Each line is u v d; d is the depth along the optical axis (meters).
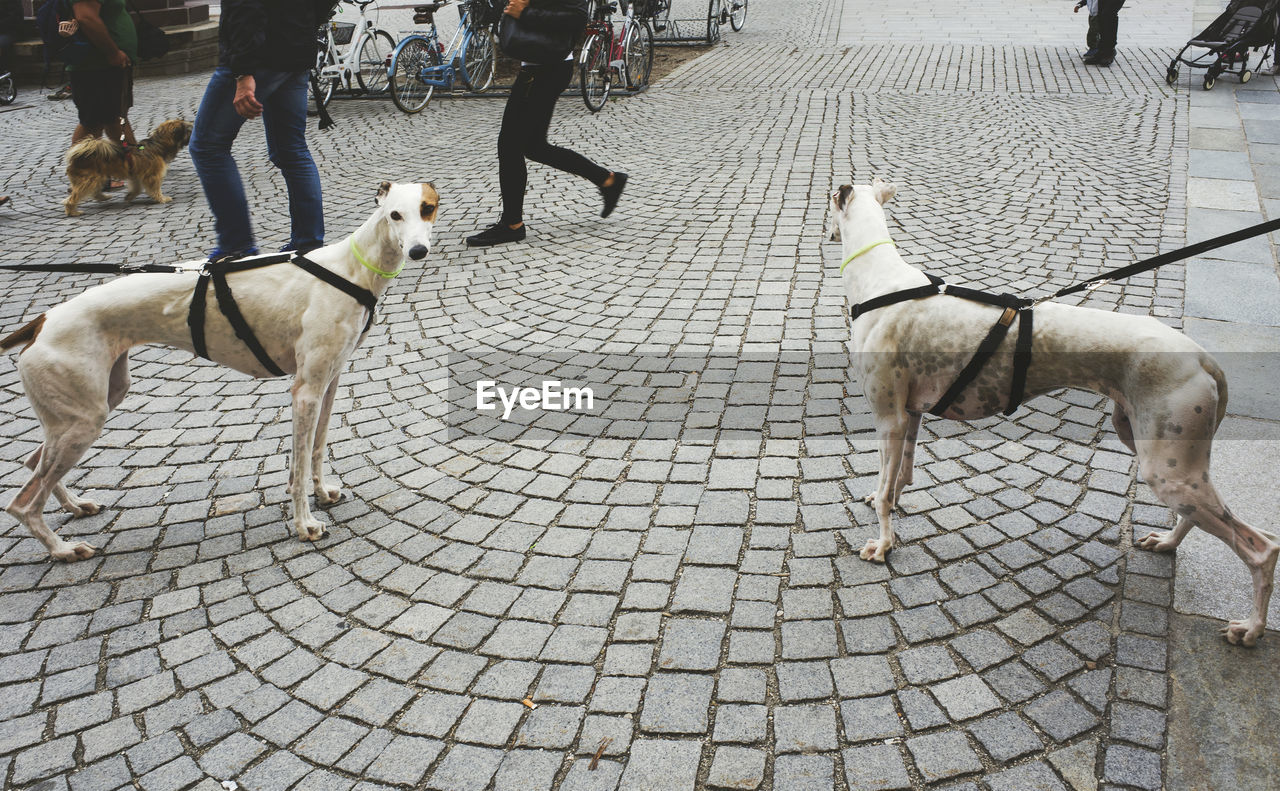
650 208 8.02
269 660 3.10
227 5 5.52
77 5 7.89
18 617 3.35
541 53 6.53
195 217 8.15
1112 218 7.15
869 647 3.05
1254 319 5.33
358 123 11.53
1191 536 3.55
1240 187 7.78
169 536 3.80
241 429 4.68
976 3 20.22
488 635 3.18
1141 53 13.91
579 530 3.74
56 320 3.37
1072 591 3.28
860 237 3.49
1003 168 8.66
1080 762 2.58
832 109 11.39
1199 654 2.95
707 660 3.02
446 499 4.00
